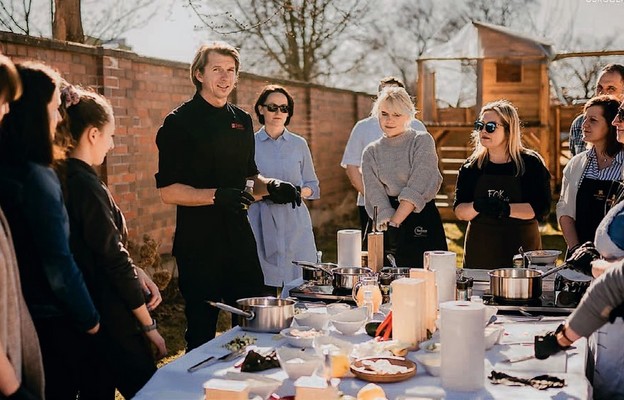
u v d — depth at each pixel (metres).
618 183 4.27
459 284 3.39
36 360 2.46
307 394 2.26
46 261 2.60
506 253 4.74
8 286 2.31
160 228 7.86
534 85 15.17
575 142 5.72
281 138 5.38
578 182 4.44
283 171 5.30
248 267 4.23
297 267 5.28
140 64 7.36
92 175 2.94
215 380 2.31
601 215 4.33
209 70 4.07
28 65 2.59
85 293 2.69
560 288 3.58
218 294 4.19
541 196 4.75
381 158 4.80
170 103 7.96
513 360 2.65
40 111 2.57
